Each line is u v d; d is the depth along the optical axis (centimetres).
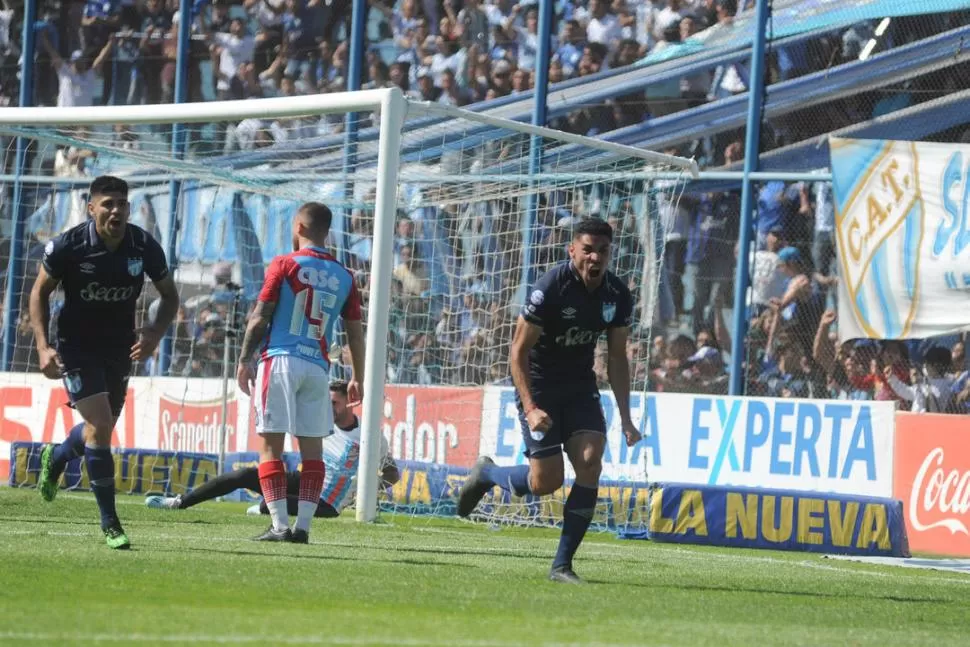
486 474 3322
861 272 4819
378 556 2508
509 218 5209
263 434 2711
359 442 3697
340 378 4984
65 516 3272
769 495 3691
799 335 4944
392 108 3594
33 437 5472
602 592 2062
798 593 2247
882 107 4969
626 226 5131
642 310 5097
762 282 5006
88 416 2417
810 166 5034
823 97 5041
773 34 5106
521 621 1648
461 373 5244
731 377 4994
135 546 2459
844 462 4209
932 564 3334
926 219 4744
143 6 6334
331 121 5738
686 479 4406
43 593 1709
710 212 5125
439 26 5750
